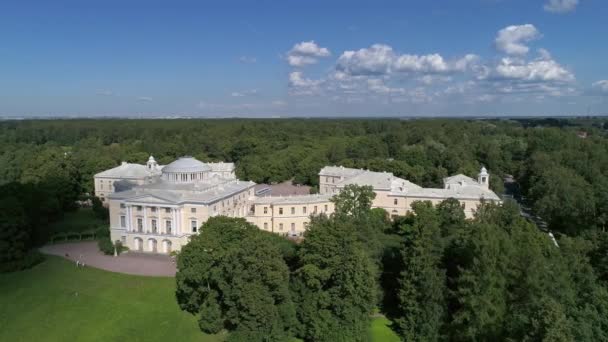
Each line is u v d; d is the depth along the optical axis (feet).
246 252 297.74
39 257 423.23
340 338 291.17
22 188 536.83
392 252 360.69
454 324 281.33
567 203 481.46
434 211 390.01
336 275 312.91
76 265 411.95
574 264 295.28
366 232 370.94
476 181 640.17
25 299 345.10
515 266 274.77
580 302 271.28
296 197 566.36
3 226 408.26
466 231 323.37
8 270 394.11
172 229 458.09
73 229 545.85
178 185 508.12
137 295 347.56
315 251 322.55
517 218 366.43
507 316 262.67
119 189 642.63
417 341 294.46
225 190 515.09
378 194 573.33
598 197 477.36
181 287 317.83
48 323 316.19
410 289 306.76
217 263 318.04
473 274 275.18
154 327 312.91
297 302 314.76
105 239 474.08
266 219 547.90
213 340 303.89
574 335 230.48
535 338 221.25
